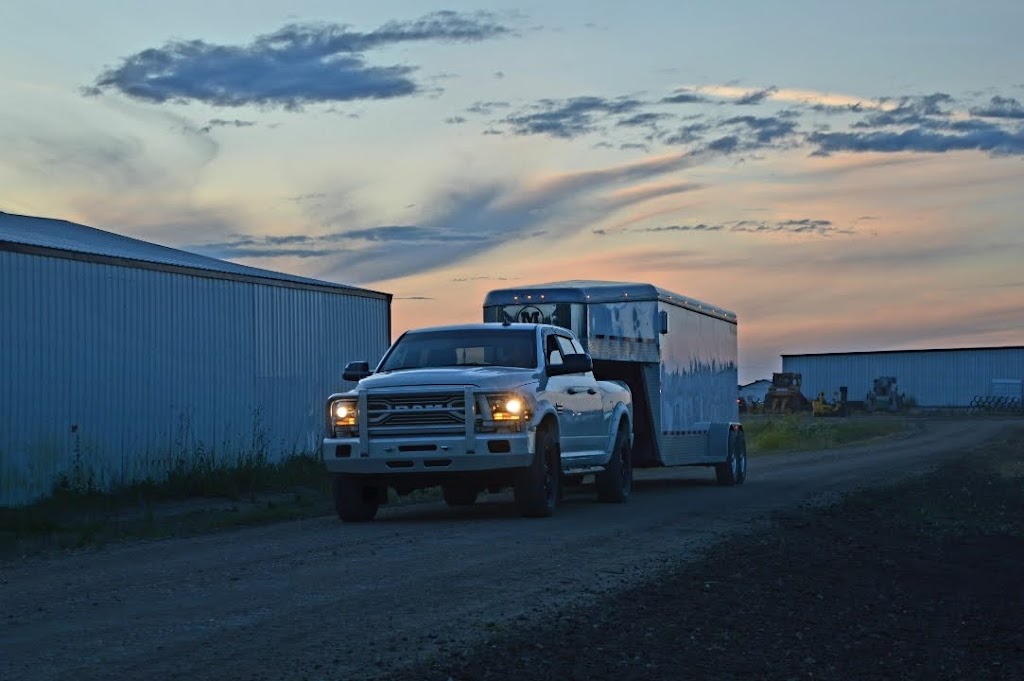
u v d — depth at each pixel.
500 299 20.11
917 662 7.73
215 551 12.46
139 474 23.27
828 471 27.59
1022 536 14.41
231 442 26.03
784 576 10.82
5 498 20.22
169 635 7.84
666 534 13.61
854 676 7.31
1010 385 103.06
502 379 14.95
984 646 8.24
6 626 8.30
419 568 10.77
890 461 31.53
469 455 14.66
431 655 7.27
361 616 8.47
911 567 11.73
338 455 14.96
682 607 9.14
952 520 16.14
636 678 6.99
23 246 20.75
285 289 28.14
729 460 23.52
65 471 21.50
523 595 9.37
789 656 7.73
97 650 7.41
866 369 108.81
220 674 6.78
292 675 6.76
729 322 26.44
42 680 6.66
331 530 14.42
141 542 14.00
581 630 8.15
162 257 25.66
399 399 14.80
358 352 30.84
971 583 10.94
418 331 16.61
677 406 22.14
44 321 21.19
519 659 7.26
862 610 9.45
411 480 15.11
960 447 40.25
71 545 13.95
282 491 24.05
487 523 14.79
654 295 20.95
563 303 19.73
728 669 7.31
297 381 28.44
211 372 25.52
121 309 23.05
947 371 105.38
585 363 16.09
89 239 26.22
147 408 23.66
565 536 13.27
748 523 15.02
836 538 13.75
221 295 25.91
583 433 16.78
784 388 104.00
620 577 10.36
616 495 18.06
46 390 21.19
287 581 10.07
